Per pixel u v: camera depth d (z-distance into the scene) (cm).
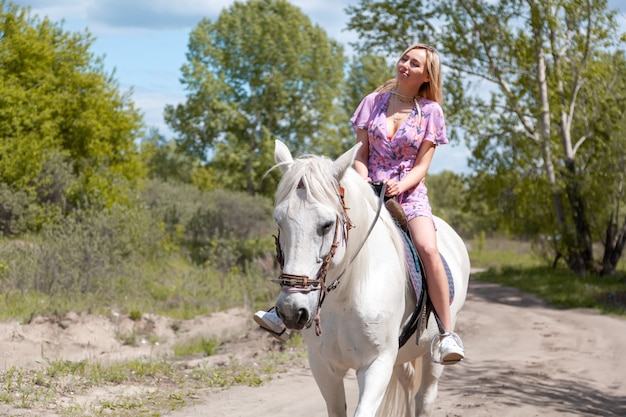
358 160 485
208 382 809
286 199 381
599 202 2545
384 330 425
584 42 2466
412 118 482
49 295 1388
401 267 446
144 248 2003
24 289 1368
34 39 2153
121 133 2400
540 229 2800
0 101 1994
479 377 941
